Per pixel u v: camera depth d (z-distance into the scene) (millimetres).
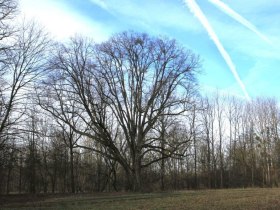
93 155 68188
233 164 81062
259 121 82375
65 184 66250
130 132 51188
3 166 45594
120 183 65500
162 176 67625
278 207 23047
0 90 39375
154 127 53344
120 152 54281
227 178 79312
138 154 50406
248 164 79625
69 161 67000
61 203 29281
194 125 67062
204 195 34938
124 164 50969
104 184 59844
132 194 39156
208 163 79062
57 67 47781
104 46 51344
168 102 51344
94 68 64125
